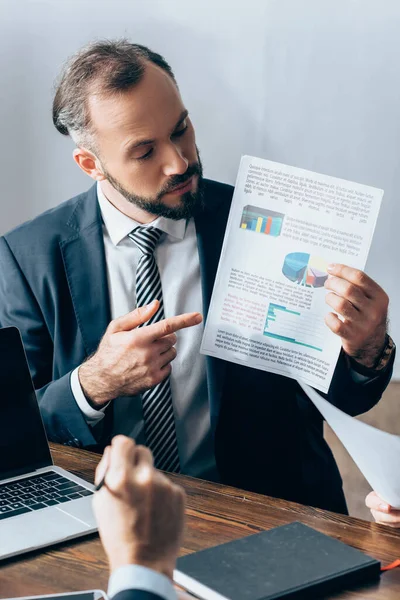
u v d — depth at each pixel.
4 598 0.84
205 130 2.11
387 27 1.97
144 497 0.64
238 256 1.28
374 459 1.00
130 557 0.65
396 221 2.05
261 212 1.27
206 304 1.43
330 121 2.05
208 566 0.85
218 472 1.44
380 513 1.08
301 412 1.49
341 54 2.01
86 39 2.11
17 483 1.12
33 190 2.20
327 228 1.24
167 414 1.41
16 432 1.15
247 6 2.03
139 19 2.08
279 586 0.81
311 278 1.25
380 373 1.34
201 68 2.08
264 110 2.07
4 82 2.15
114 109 1.30
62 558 0.92
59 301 1.47
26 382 1.18
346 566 0.86
